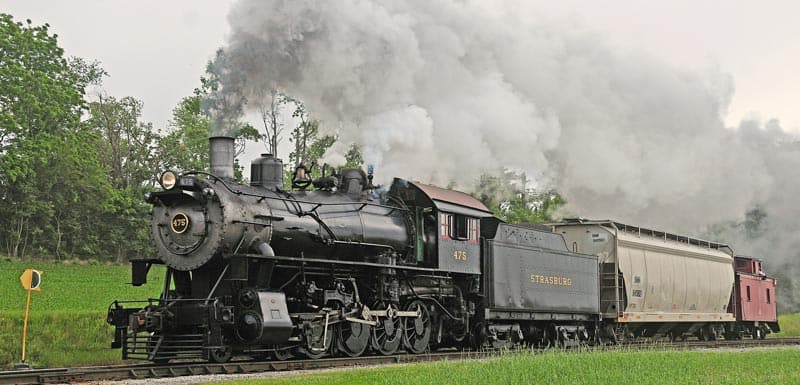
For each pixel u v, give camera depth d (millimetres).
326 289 17312
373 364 16609
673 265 30578
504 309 21500
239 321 15266
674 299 30391
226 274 15555
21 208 53656
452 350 21891
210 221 15297
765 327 38531
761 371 15719
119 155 67438
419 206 19859
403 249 19203
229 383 12305
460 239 20297
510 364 14461
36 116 51812
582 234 28391
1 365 17750
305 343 16391
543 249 23594
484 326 21219
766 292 38094
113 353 19281
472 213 20828
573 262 25094
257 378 13234
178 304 15547
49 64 53656
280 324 15266
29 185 54125
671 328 31750
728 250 36844
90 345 19719
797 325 43781
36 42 52719
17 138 49969
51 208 55844
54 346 19109
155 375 13594
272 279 16688
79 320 20391
